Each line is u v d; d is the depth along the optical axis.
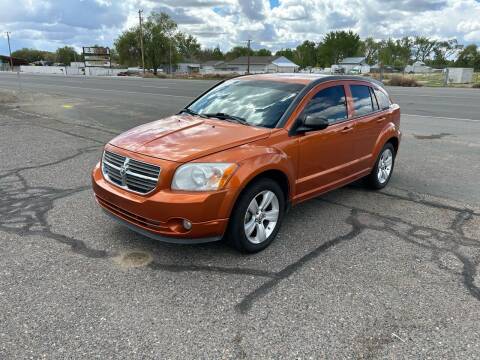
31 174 6.40
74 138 9.27
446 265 3.88
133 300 3.24
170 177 3.53
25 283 3.43
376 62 135.75
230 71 109.75
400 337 2.88
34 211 4.93
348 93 5.20
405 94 24.89
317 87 4.75
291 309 3.17
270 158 3.91
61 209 5.00
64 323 2.95
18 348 2.70
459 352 2.75
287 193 4.32
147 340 2.80
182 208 3.46
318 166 4.66
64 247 4.06
